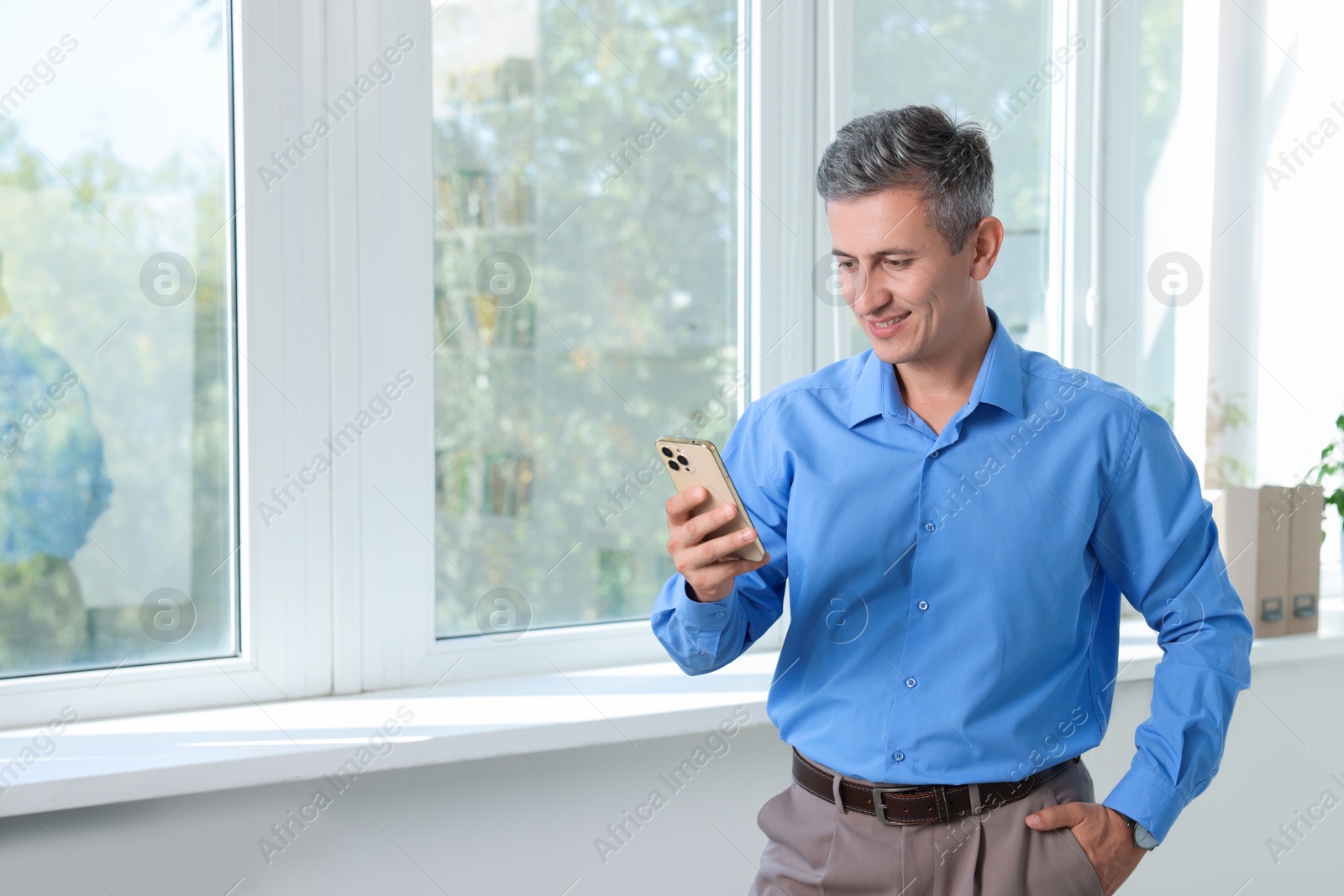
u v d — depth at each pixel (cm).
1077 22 223
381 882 162
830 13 202
